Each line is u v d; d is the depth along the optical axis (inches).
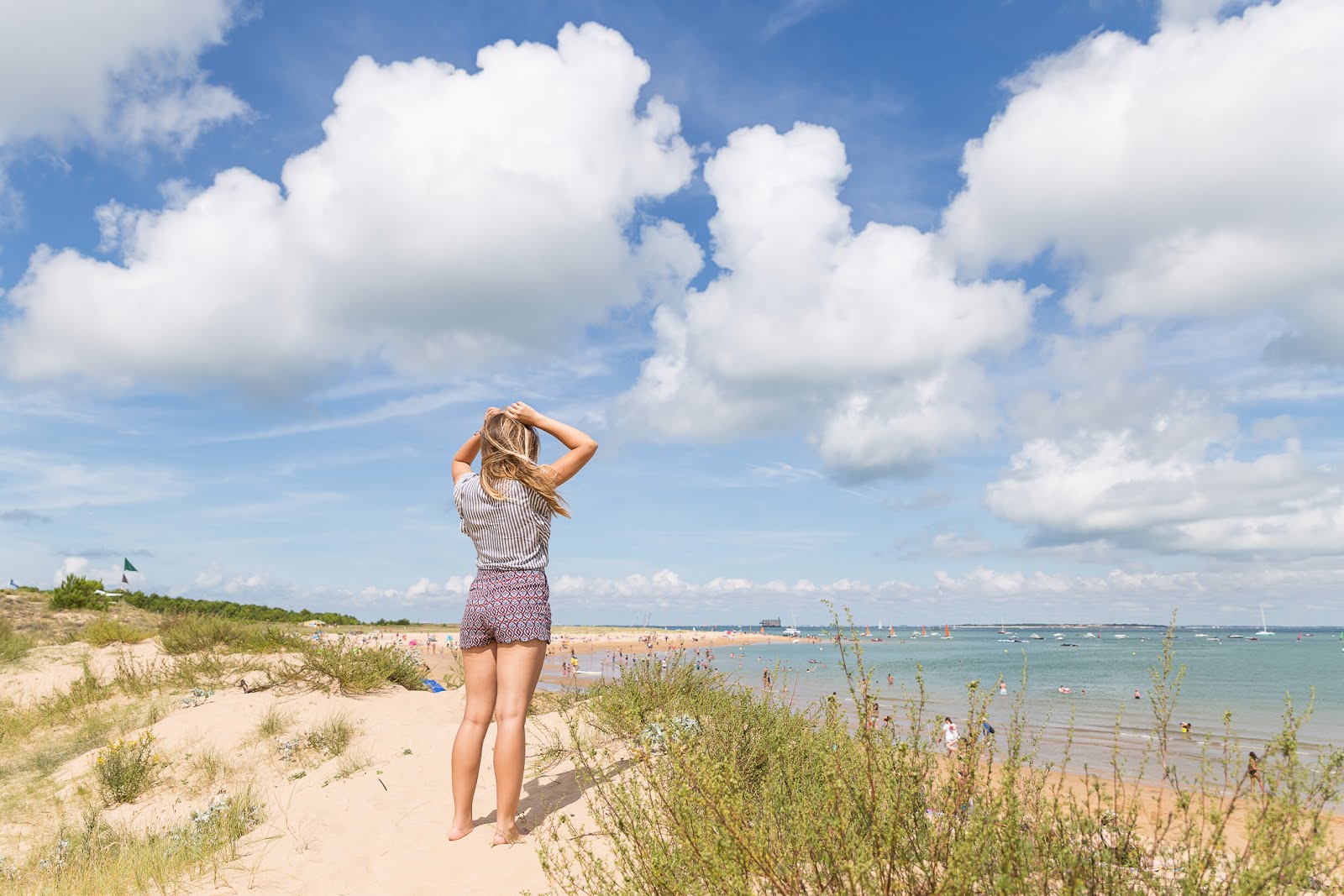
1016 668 2274.9
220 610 1240.2
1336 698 1331.2
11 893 187.8
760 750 163.2
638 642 3518.7
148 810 268.8
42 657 512.1
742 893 94.0
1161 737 105.7
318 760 298.2
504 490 162.1
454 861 151.0
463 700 412.8
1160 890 89.4
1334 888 81.6
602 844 147.0
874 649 4151.1
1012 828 93.9
